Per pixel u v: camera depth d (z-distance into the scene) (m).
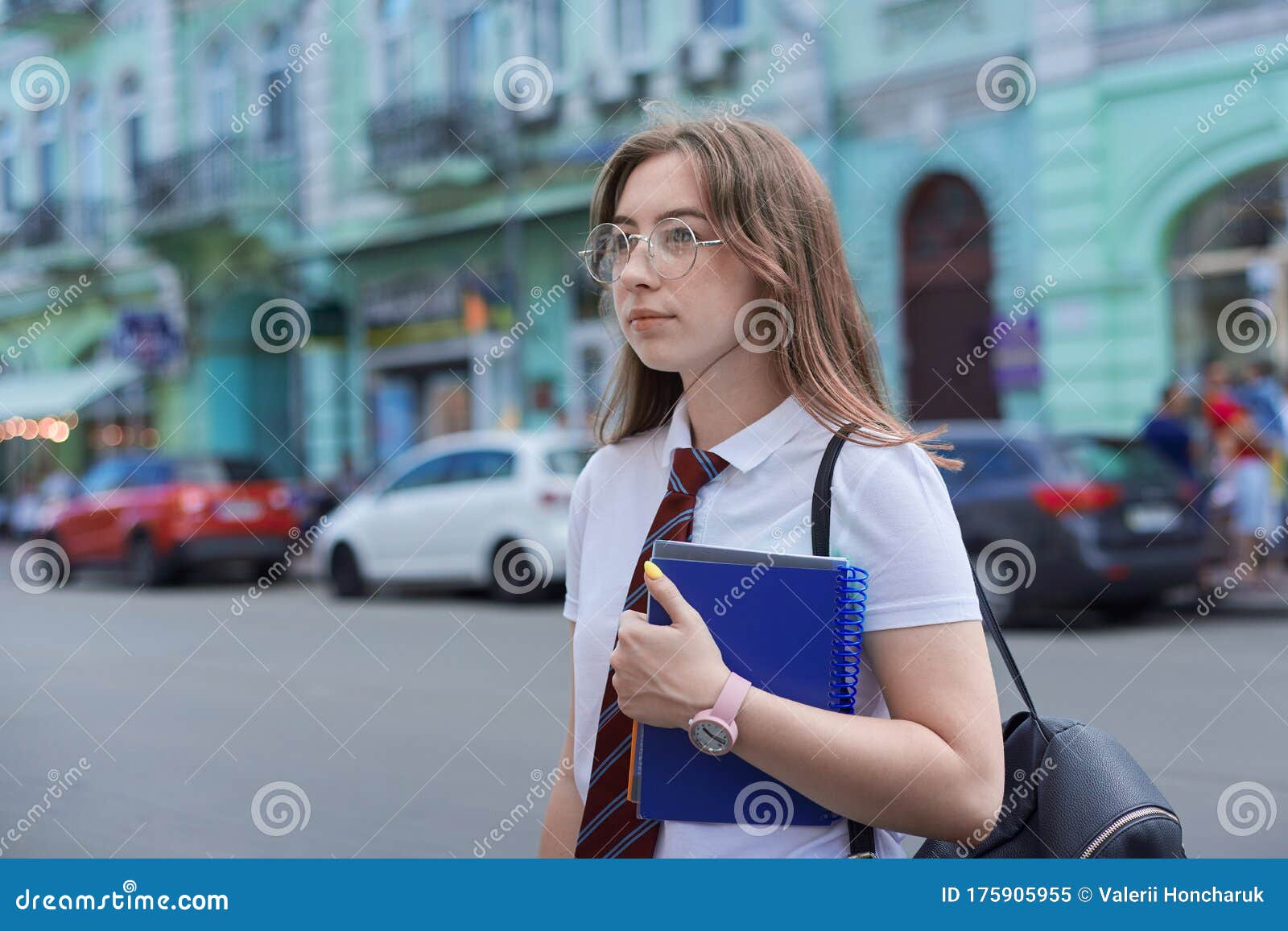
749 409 1.44
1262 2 12.98
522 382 19.03
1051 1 14.19
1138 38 13.72
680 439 1.49
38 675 8.02
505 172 19.02
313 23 20.94
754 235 1.39
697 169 1.40
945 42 14.95
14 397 25.11
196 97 22.20
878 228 15.50
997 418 14.98
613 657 1.31
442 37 19.55
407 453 20.62
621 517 1.55
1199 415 11.29
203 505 14.43
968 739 1.26
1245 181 13.37
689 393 1.49
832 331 1.44
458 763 5.29
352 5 20.50
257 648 9.04
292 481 15.55
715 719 1.24
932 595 1.28
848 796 1.25
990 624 1.54
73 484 22.34
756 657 1.29
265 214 21.59
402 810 4.55
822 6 15.74
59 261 24.28
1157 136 13.71
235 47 21.77
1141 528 8.85
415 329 20.48
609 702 1.44
